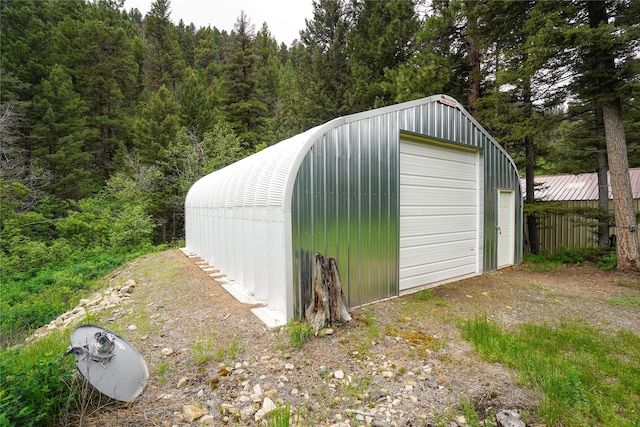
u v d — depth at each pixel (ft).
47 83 51.34
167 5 100.53
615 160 23.95
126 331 13.44
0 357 9.41
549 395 8.34
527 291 19.24
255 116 70.69
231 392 8.89
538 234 33.76
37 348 11.51
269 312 14.17
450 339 12.23
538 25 21.61
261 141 67.82
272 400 8.54
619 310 15.76
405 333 12.70
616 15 21.43
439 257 21.13
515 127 27.43
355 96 47.70
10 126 45.91
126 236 43.11
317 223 14.20
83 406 7.61
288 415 7.59
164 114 61.26
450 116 21.01
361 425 7.67
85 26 63.93
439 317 14.58
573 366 9.98
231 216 20.26
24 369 7.75
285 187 13.24
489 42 26.20
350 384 9.24
